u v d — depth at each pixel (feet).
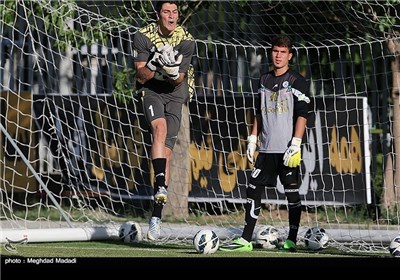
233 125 161.99
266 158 113.91
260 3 163.22
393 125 158.92
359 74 177.27
